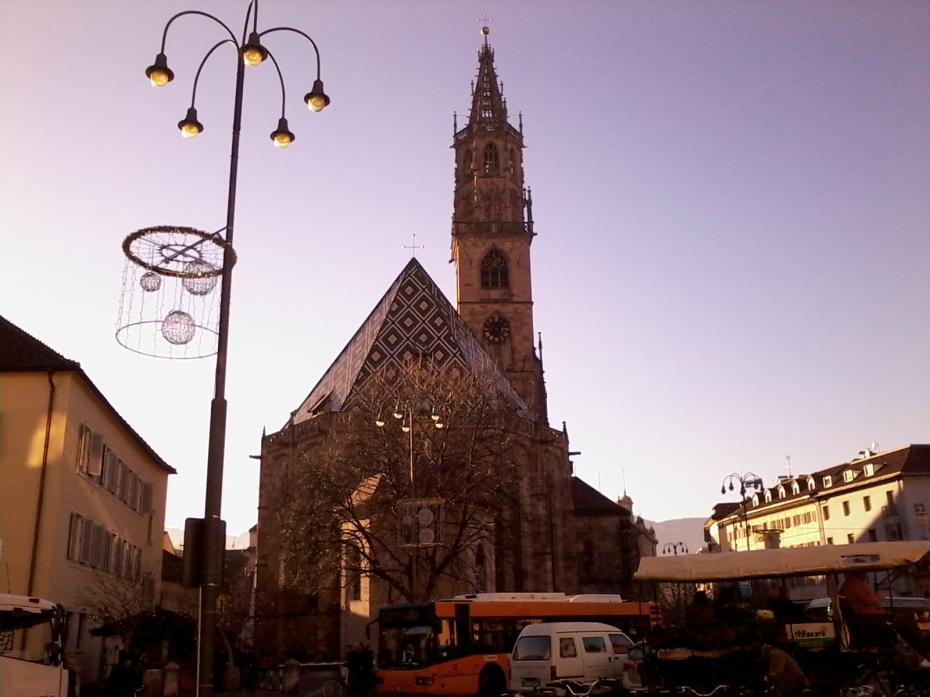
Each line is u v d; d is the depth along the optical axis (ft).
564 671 85.71
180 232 55.01
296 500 167.84
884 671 57.11
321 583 154.40
